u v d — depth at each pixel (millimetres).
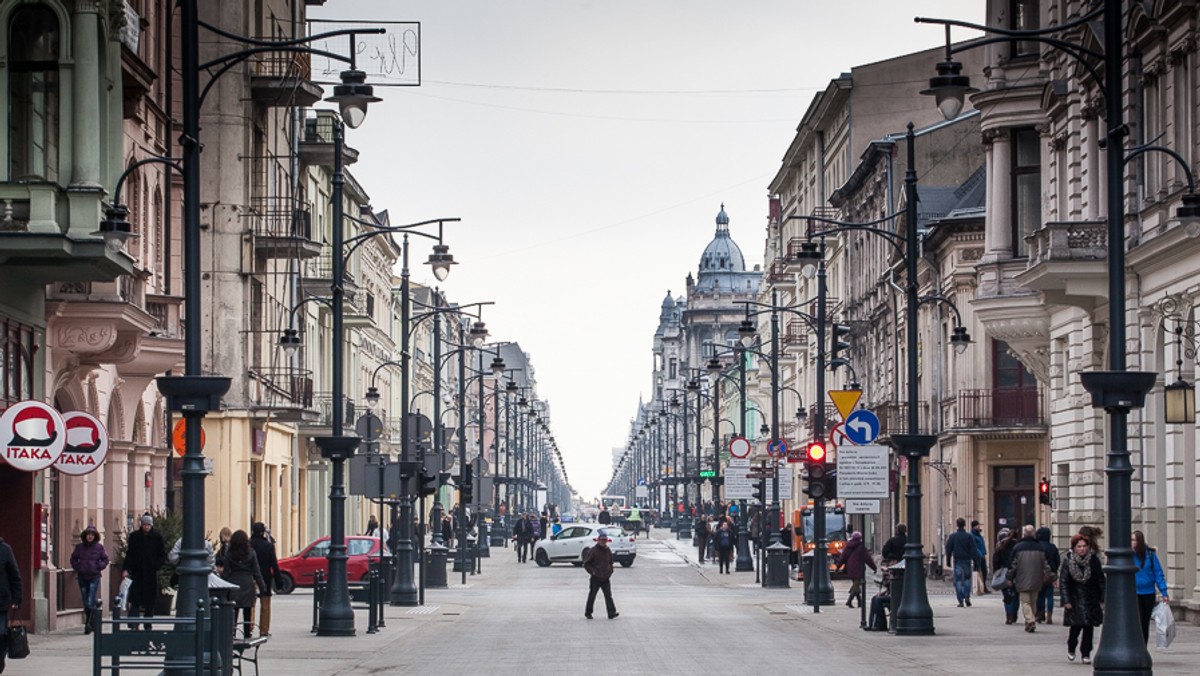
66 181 30156
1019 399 64250
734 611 47406
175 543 36781
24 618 33031
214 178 57750
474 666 28500
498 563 92750
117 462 40812
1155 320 38812
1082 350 44562
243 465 57031
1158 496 39031
